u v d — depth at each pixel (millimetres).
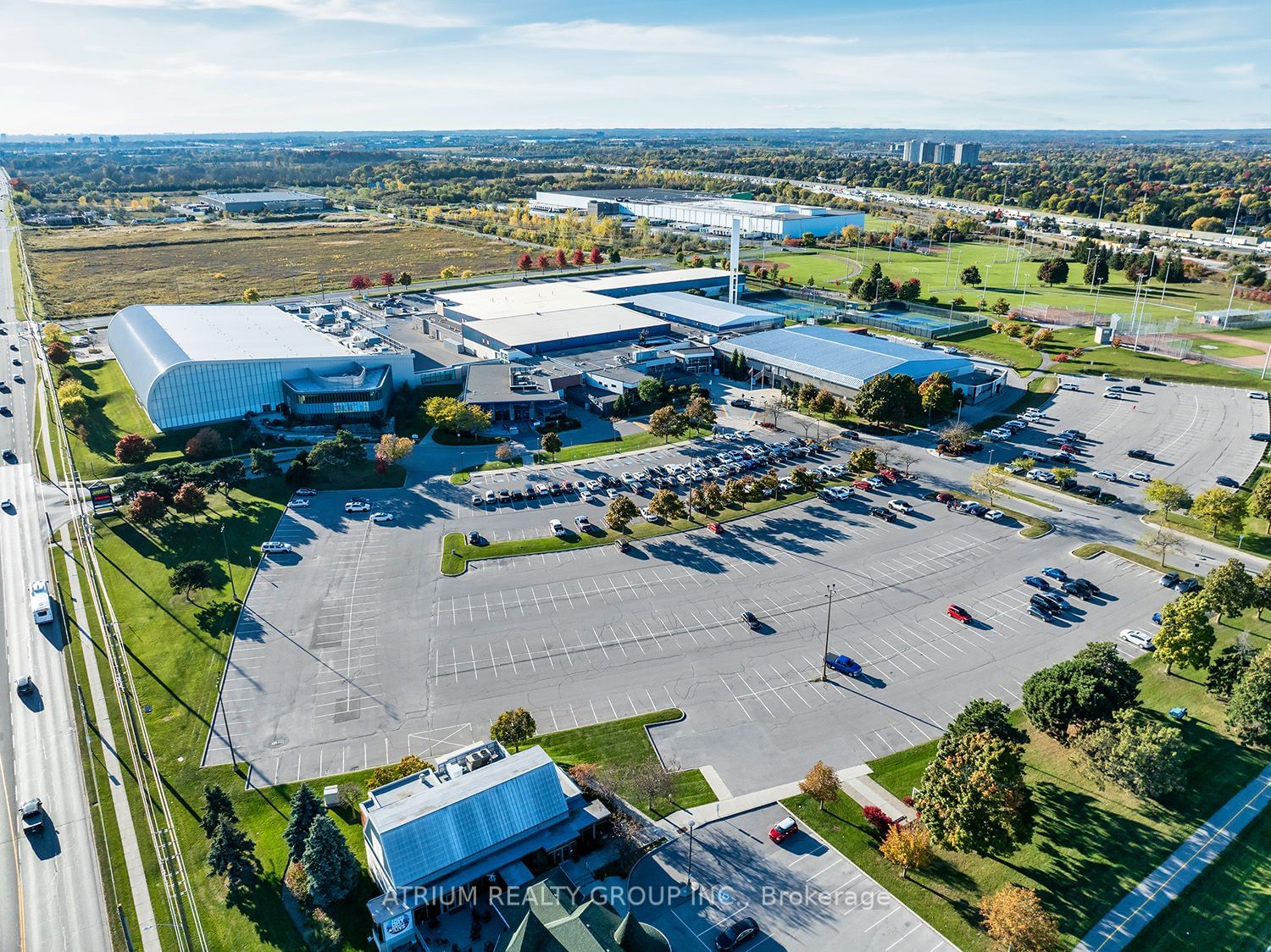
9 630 109812
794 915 69625
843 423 183875
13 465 159375
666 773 80438
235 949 67562
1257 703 83688
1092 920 68688
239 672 100812
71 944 68250
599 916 62781
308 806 74000
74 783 85062
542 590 118062
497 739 85250
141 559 126688
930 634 108000
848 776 84562
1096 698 84750
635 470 159125
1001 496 148125
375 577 121500
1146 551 128875
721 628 109125
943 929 68312
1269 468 155875
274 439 172250
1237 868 73250
